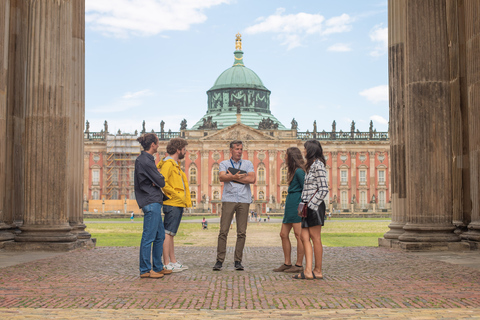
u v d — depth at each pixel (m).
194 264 12.53
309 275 9.98
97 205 96.31
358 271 11.09
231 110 124.69
